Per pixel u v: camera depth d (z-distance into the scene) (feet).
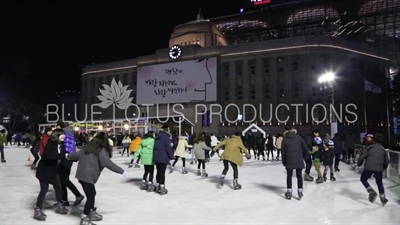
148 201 27.86
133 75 217.56
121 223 21.35
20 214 23.31
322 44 175.22
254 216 23.35
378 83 190.49
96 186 34.76
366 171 28.07
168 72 200.54
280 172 48.60
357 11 215.72
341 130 170.91
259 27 240.73
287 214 24.00
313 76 174.09
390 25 213.46
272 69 181.98
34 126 246.88
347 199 29.48
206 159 63.26
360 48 188.44
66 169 24.59
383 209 25.86
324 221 22.29
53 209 24.72
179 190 32.94
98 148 20.40
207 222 21.72
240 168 54.13
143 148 32.12
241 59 188.85
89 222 20.25
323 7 220.64
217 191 32.65
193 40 214.28
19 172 45.37
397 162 36.19
